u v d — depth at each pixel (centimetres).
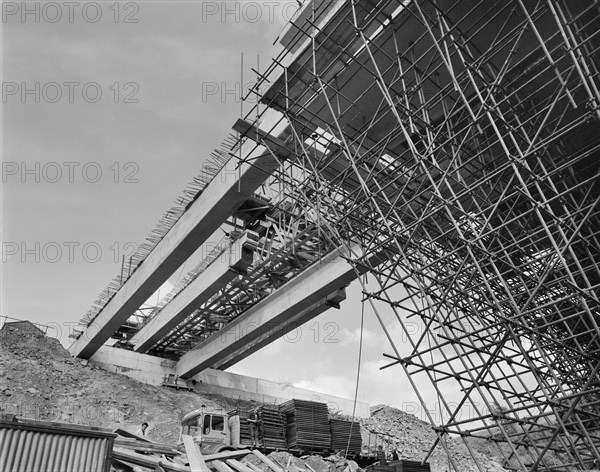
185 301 3306
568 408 1302
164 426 3353
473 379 1344
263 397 4494
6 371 3203
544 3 1511
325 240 2750
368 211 1825
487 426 1527
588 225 1545
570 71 1225
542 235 1877
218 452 1995
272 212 2912
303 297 2903
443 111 1834
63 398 3256
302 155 1923
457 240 1802
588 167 1788
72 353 3903
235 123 1944
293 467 2089
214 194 2608
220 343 3669
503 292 1903
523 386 1673
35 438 1038
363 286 1568
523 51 1695
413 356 1463
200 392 4181
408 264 1476
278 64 1875
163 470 1450
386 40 1733
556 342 1399
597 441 1838
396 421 4559
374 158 2114
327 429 2588
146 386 3834
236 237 2945
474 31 1667
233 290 3438
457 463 3456
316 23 1853
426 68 1638
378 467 2212
